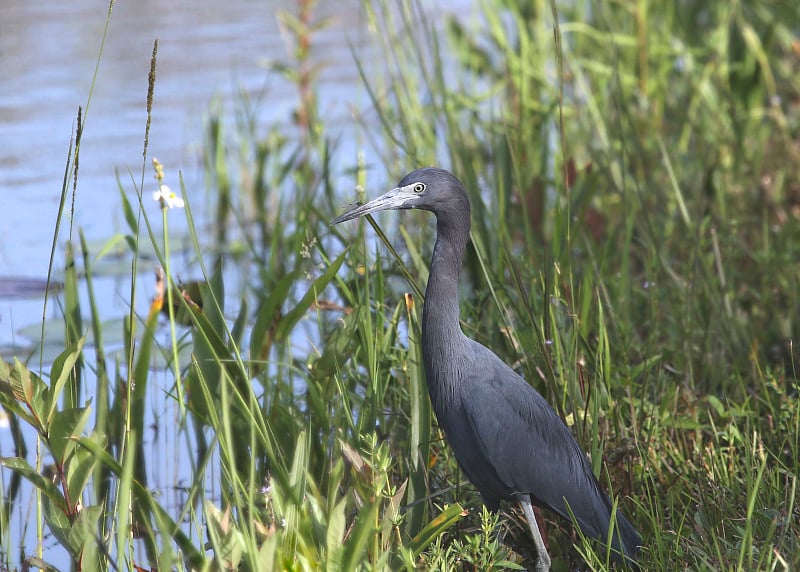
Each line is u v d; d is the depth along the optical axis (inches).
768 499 287.0
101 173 642.2
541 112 603.8
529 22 715.4
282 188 557.0
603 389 337.4
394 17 837.2
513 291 386.9
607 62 662.5
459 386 311.3
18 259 534.3
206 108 735.7
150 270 545.6
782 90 639.8
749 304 451.5
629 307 416.5
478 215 423.8
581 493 312.5
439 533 252.8
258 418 274.4
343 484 304.2
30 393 255.3
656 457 326.3
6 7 990.4
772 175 542.0
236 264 557.9
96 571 278.2
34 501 363.9
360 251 417.4
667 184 524.7
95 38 895.7
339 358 335.0
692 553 272.8
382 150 653.3
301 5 634.2
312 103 626.2
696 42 732.7
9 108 733.9
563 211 412.5
